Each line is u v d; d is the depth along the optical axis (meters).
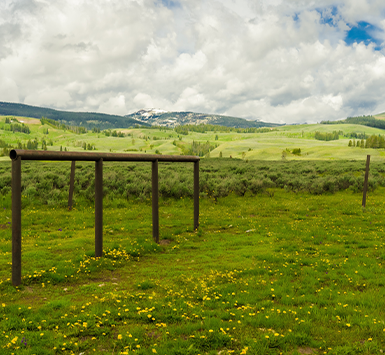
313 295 5.96
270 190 24.31
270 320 4.81
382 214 15.53
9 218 12.80
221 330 4.45
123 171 28.38
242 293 6.07
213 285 6.52
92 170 27.53
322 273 7.31
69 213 14.53
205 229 12.60
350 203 18.84
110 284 6.60
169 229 12.38
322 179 25.59
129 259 8.45
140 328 4.57
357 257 8.62
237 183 22.61
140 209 16.16
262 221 14.02
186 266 7.96
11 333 4.32
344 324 4.73
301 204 18.47
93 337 4.27
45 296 5.93
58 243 9.69
